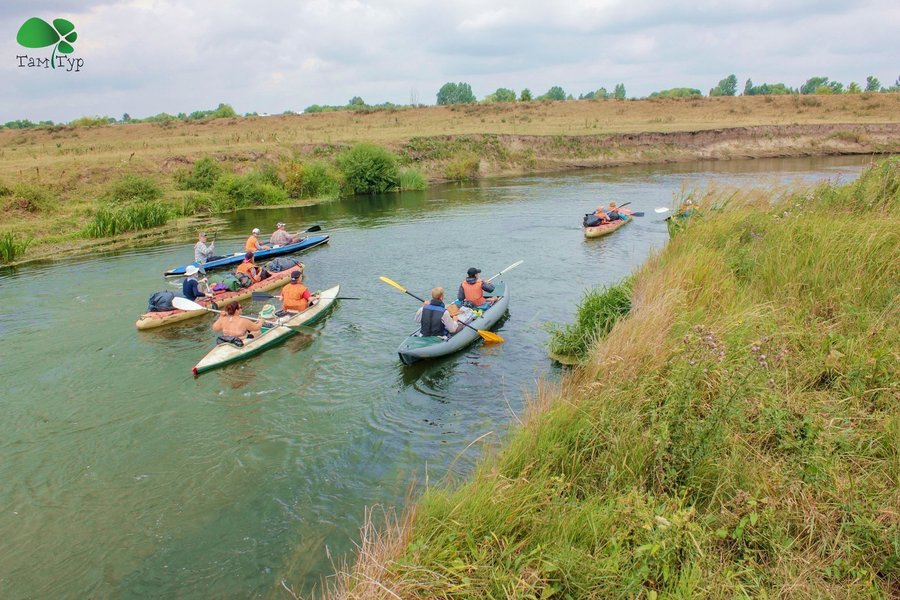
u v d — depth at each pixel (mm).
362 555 4598
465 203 29516
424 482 6641
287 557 5598
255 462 7246
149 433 8000
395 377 9562
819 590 3764
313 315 12312
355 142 41250
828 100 61625
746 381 5305
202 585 5293
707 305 8211
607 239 19188
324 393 9070
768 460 4984
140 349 11055
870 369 5852
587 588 3891
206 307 12664
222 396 9055
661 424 5203
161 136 50094
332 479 6828
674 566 4066
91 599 5188
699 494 4793
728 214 12461
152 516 6289
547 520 4547
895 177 11375
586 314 10094
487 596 3877
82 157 33250
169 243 21203
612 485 4961
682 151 46438
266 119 59750
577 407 5965
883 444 5012
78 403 8906
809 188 12922
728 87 148750
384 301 13695
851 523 4219
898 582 3895
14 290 15258
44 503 6562
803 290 8133
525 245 18875
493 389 8922
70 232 22938
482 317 11164
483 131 49281
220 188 30500
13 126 73125
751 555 4180
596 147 45938
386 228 23266
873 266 8008
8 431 8117
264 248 18969
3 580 5441
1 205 24203
